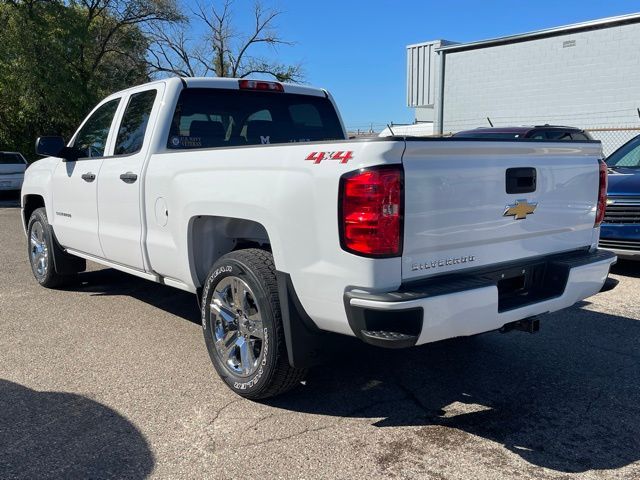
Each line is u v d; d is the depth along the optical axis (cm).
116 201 491
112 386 396
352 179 292
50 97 2125
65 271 639
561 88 1861
